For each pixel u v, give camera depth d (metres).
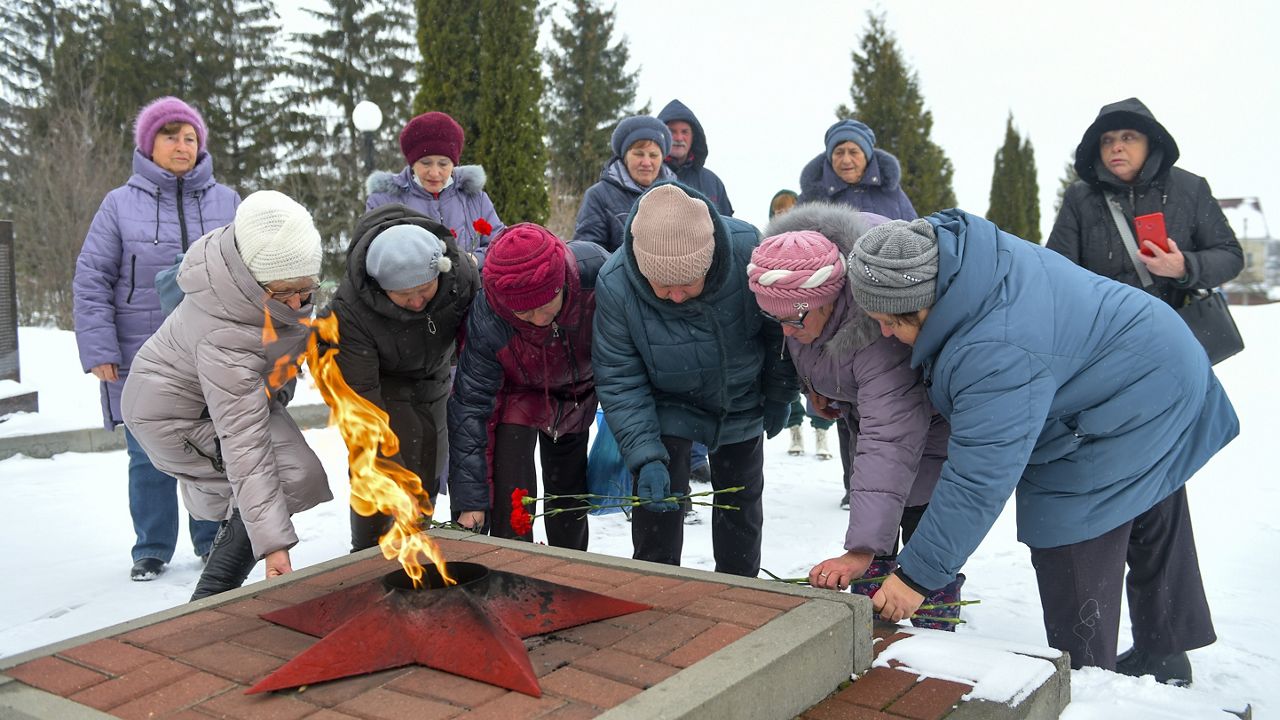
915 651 2.44
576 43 32.81
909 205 5.53
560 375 3.50
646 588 2.62
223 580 3.25
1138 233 3.50
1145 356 2.56
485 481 3.55
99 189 19.59
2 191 21.28
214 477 3.36
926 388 2.75
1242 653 3.31
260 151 27.97
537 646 2.19
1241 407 8.52
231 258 2.99
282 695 1.98
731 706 1.93
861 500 2.70
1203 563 4.33
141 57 27.58
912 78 22.36
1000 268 2.50
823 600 2.42
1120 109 3.58
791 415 7.05
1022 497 2.78
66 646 2.29
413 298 3.18
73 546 4.74
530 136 12.09
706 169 5.95
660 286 2.97
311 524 5.12
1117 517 2.64
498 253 3.06
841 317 2.79
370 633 2.11
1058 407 2.58
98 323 4.31
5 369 8.11
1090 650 2.72
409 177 5.02
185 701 1.99
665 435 3.36
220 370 3.02
